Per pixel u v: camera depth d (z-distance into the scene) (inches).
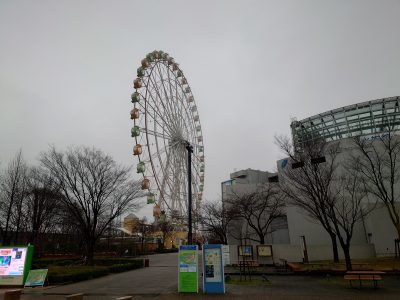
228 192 1860.2
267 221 1624.0
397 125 1907.0
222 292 606.5
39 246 1830.7
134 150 1365.7
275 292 606.2
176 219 1571.1
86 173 1250.0
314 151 1152.2
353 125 2006.6
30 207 1464.1
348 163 1307.8
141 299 565.9
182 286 622.5
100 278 920.3
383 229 1236.5
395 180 1237.7
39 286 741.9
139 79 1451.8
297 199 1114.7
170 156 1598.2
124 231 3129.9
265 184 1822.1
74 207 1218.0
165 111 1605.6
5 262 738.2
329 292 600.4
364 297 545.0
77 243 2139.5
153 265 1407.5
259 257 1151.6
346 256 847.1
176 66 1900.8
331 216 946.7
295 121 2001.7
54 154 1258.6
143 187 1321.4
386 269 834.2
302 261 1091.9
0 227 1429.6
